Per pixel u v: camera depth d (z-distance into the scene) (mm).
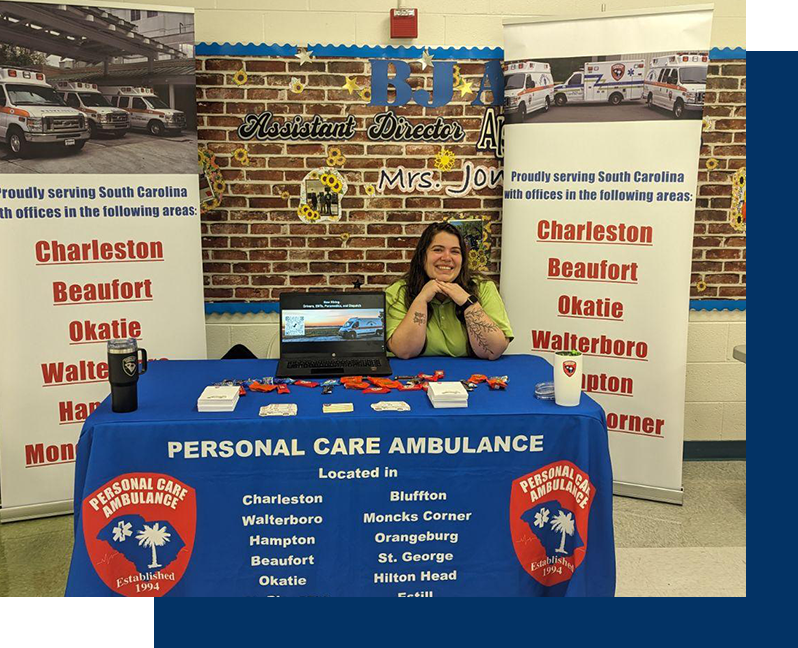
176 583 2252
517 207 3709
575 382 2346
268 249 3941
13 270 3279
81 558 2189
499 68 3873
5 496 3377
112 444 2180
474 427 2270
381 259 3988
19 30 3201
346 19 3795
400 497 2287
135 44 3373
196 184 3531
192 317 3584
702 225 3936
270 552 2281
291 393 2482
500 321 3074
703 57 3297
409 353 2959
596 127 3502
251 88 3805
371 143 3895
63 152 3312
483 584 2342
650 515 3443
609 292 3564
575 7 3854
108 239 3410
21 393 3340
